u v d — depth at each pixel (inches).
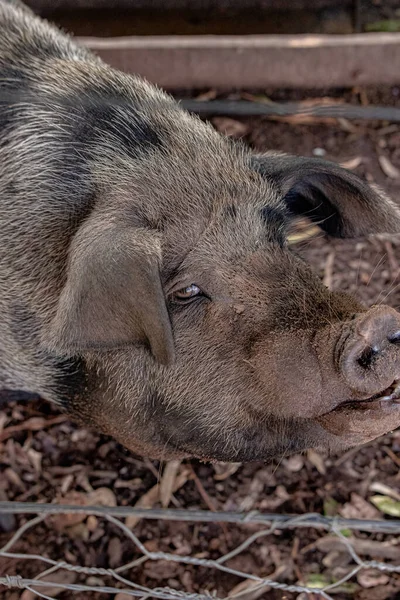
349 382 60.5
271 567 82.6
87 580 82.0
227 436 67.7
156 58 115.6
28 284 69.6
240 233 66.4
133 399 69.1
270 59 116.6
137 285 60.7
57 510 73.2
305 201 73.0
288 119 114.7
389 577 81.9
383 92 119.3
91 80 71.9
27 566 82.4
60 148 69.3
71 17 125.4
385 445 88.1
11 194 70.0
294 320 63.4
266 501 85.8
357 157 111.3
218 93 119.4
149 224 66.2
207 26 124.6
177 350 66.6
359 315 61.4
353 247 100.3
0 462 87.6
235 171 68.3
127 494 86.3
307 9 127.3
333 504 85.6
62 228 68.6
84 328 62.0
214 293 65.6
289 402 63.5
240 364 65.2
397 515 84.9
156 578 82.2
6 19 76.3
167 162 67.9
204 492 86.3
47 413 89.7
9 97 70.8
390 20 125.8
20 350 71.9
